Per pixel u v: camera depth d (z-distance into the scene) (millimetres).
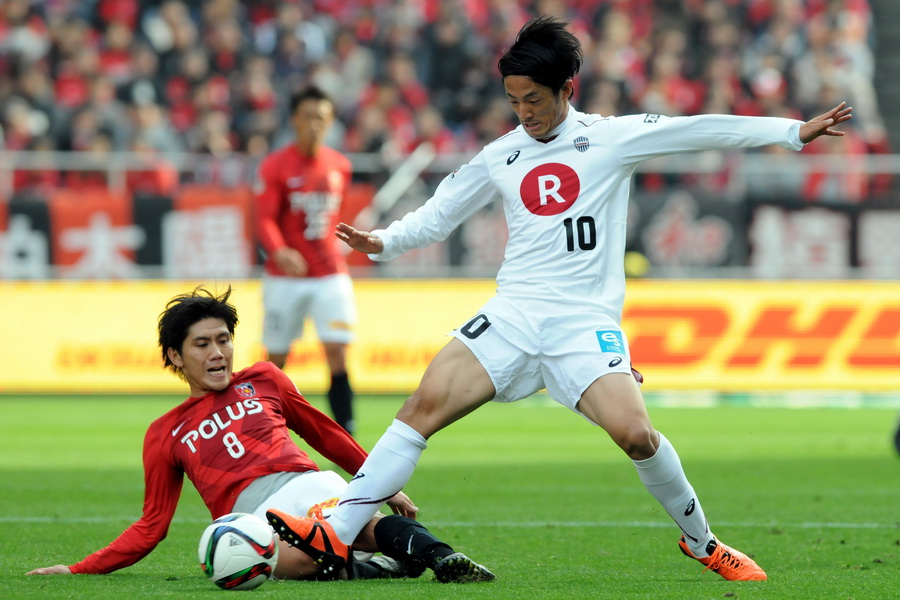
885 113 78312
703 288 57625
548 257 17109
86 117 63312
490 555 20141
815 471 33812
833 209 58594
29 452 37844
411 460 16609
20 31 70062
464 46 72312
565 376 16750
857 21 77438
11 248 56188
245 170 58844
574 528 23594
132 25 73812
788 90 73375
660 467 16453
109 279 56750
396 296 57281
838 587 16219
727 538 22234
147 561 19172
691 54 75938
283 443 17484
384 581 16406
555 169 17234
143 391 56219
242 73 70375
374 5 75625
